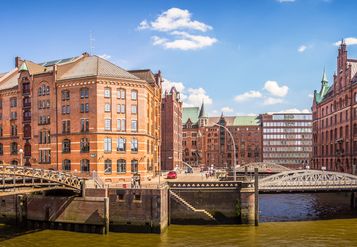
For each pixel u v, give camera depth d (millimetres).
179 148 133125
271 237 42906
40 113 74062
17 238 42812
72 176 47031
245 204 49750
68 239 42312
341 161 90500
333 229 47094
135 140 70875
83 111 69375
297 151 175375
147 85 73500
